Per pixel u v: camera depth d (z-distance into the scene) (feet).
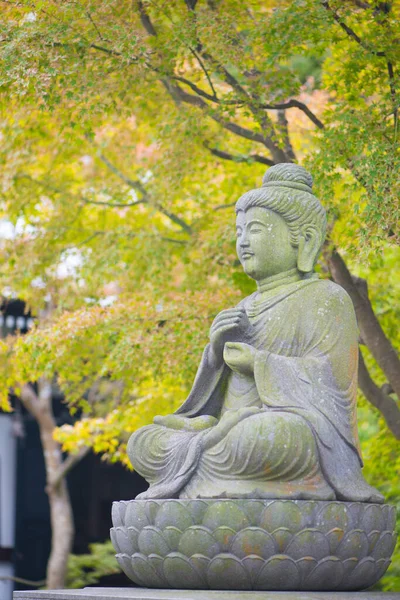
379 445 43.96
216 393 25.20
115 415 48.19
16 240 47.70
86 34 34.81
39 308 49.21
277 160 38.83
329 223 35.55
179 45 35.55
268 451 22.22
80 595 22.41
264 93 36.47
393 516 24.02
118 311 41.75
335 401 23.67
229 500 21.88
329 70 41.22
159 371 41.88
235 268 42.37
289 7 33.65
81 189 50.06
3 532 69.46
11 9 34.99
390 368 37.68
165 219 52.85
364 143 33.24
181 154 41.45
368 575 23.16
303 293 24.89
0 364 44.83
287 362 23.77
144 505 22.70
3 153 45.91
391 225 32.73
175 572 22.33
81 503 70.85
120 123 47.80
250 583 21.93
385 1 34.19
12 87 35.32
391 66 34.60
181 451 23.36
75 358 44.27
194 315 40.34
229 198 45.96
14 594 24.16
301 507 21.89
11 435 68.08
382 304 44.83
